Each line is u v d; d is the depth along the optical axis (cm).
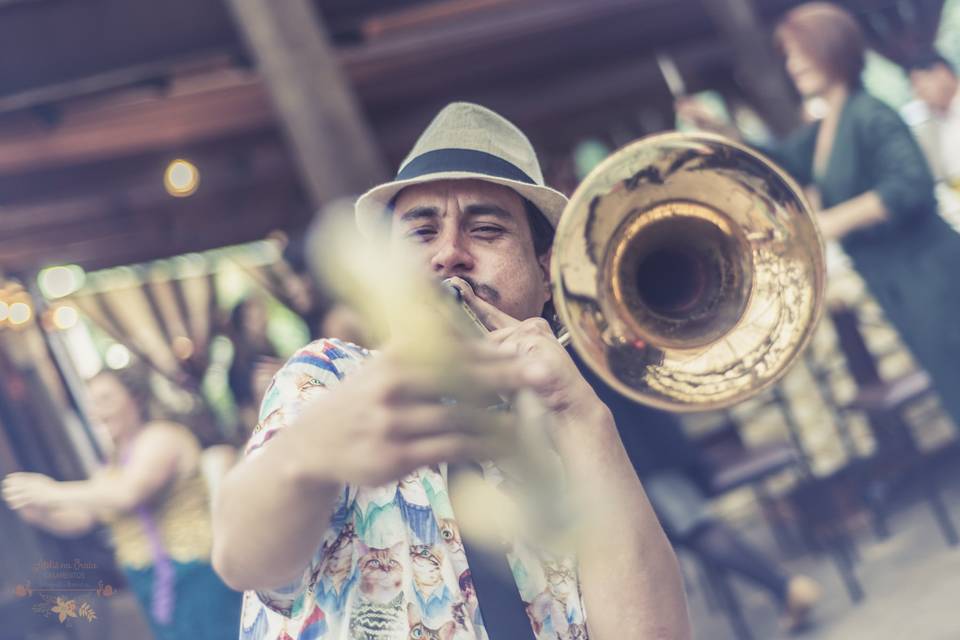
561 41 770
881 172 379
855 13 754
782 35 398
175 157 728
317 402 89
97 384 367
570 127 854
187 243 757
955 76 554
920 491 566
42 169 707
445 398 84
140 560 354
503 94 816
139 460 352
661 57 828
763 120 679
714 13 667
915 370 585
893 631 393
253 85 682
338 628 126
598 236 163
